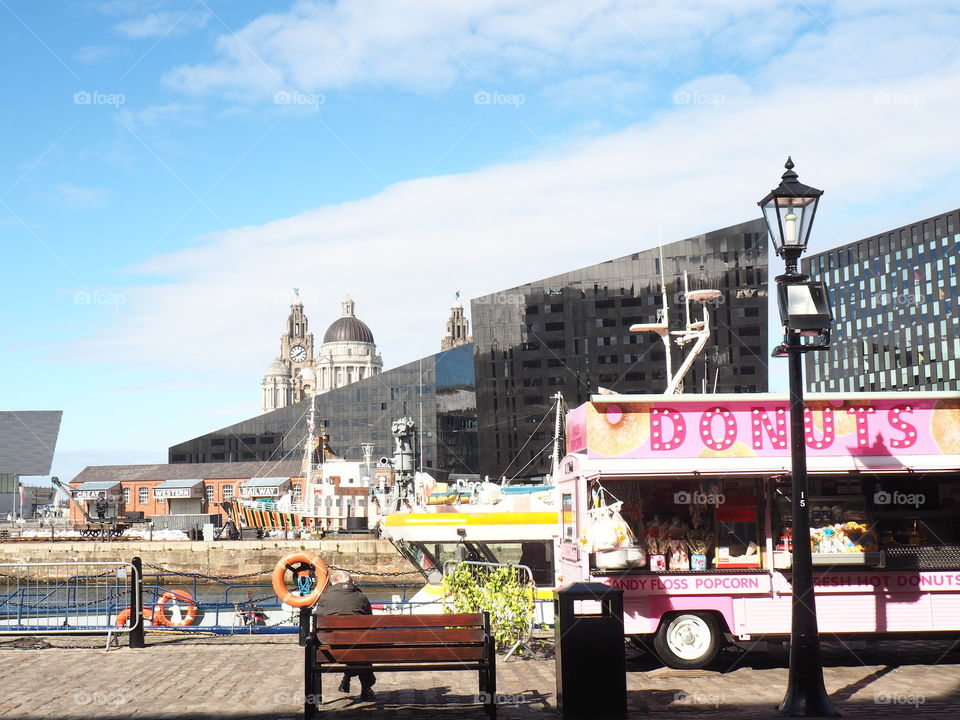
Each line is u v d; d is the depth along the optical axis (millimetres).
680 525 14977
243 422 157750
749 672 13961
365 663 10586
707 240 111750
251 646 16547
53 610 19875
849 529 14938
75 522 94562
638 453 14797
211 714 10938
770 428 14898
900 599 14570
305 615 16641
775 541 14703
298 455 151250
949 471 14617
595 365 115250
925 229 143375
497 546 20281
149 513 140250
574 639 10820
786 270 12305
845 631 14484
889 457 14781
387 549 67812
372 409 142625
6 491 119625
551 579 19984
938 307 140750
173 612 20500
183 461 159000
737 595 14461
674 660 14297
